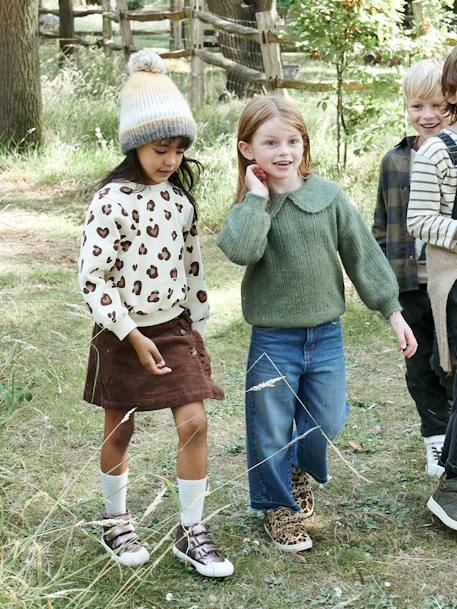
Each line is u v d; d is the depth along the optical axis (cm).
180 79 1532
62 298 654
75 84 1328
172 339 331
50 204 948
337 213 343
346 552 346
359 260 348
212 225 845
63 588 318
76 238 834
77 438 449
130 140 321
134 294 325
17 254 775
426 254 369
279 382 342
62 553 342
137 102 322
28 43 1118
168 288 329
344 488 400
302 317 339
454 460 354
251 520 373
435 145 359
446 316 363
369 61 1032
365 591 323
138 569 332
